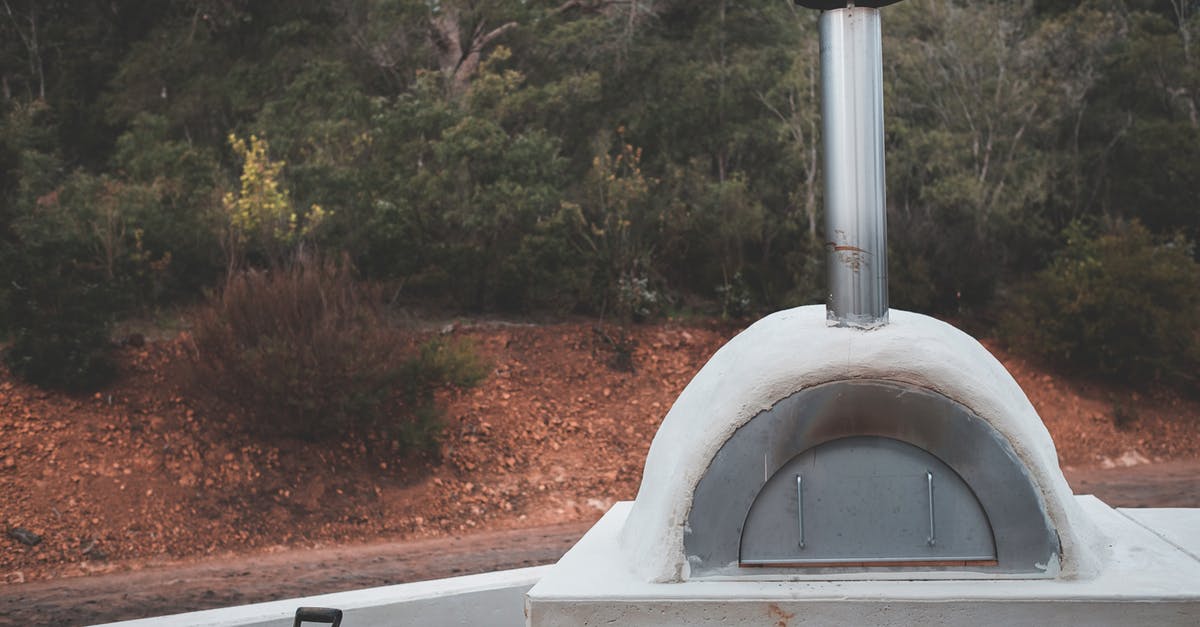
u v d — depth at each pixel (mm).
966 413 3521
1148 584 3465
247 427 10922
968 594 3391
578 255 15547
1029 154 18938
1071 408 14492
